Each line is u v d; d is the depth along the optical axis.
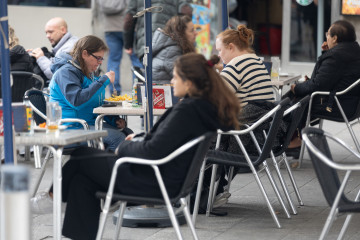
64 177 11.18
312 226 13.10
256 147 13.24
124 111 14.49
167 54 18.80
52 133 11.02
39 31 31.92
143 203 10.32
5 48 10.27
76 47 15.02
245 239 12.30
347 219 10.30
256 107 13.64
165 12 23.72
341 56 17.50
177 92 10.41
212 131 10.29
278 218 13.69
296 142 18.89
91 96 14.80
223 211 14.14
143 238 12.33
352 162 18.72
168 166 10.26
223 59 14.34
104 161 10.84
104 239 12.29
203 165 12.80
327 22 31.33
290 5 32.09
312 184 16.50
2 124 10.89
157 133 10.23
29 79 18.44
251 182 16.72
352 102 17.72
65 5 31.69
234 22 33.72
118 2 27.56
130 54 26.36
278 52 33.38
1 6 10.21
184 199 10.57
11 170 6.55
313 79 17.83
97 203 10.93
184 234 12.59
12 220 6.56
